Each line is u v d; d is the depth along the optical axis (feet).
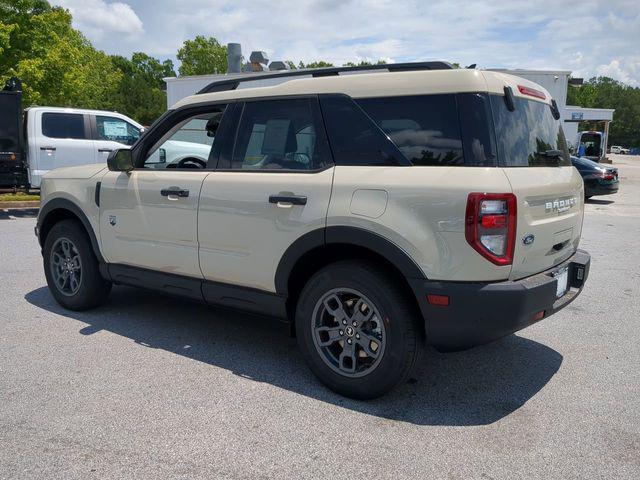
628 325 16.12
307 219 11.16
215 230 12.72
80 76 76.89
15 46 66.85
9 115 34.81
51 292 17.17
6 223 34.32
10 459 8.90
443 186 9.82
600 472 8.70
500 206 9.59
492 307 9.66
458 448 9.39
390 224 10.16
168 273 14.05
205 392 11.43
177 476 8.51
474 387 11.87
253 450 9.27
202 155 14.49
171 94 72.69
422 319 10.62
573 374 12.59
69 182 16.14
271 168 12.20
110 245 15.14
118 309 17.08
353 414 10.57
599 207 48.16
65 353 13.41
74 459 8.93
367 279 10.59
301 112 11.92
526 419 10.44
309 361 11.67
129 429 9.87
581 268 12.06
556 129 12.74
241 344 14.30
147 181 14.07
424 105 10.52
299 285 12.19
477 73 10.30
